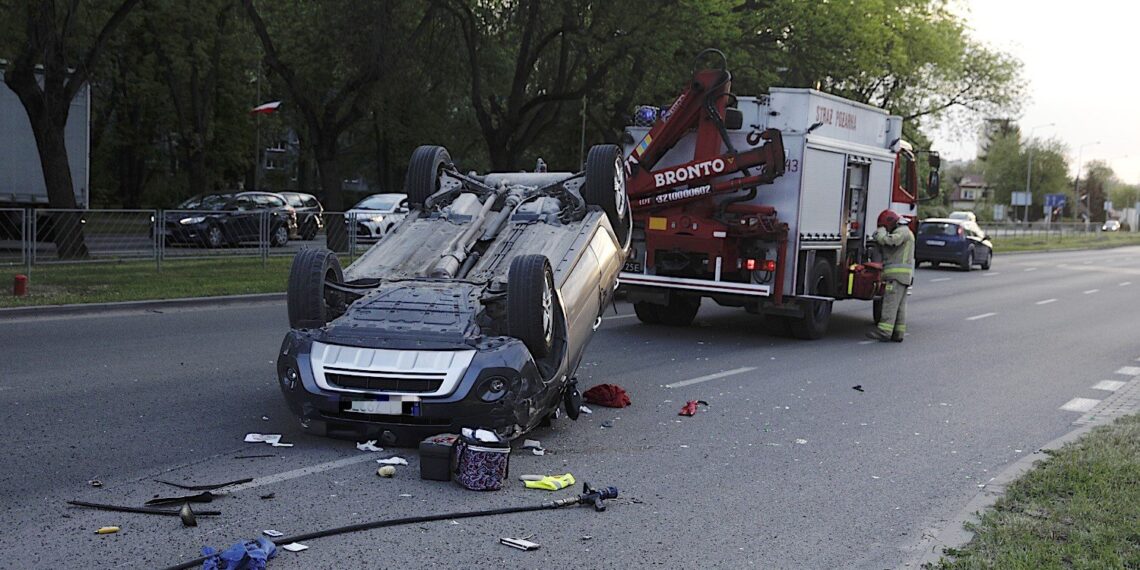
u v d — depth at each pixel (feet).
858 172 50.90
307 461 22.86
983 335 53.42
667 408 30.73
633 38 88.89
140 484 20.76
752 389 34.53
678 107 44.73
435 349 23.13
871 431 28.81
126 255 63.05
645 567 17.10
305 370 23.27
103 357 35.63
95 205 171.01
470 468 20.95
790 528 19.57
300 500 19.99
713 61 95.71
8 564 16.12
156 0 111.14
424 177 31.81
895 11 129.59
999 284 92.53
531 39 94.94
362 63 90.84
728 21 94.32
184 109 152.97
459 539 18.07
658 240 45.88
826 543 18.72
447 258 27.55
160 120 162.91
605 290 31.04
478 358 22.90
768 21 104.53
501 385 22.86
